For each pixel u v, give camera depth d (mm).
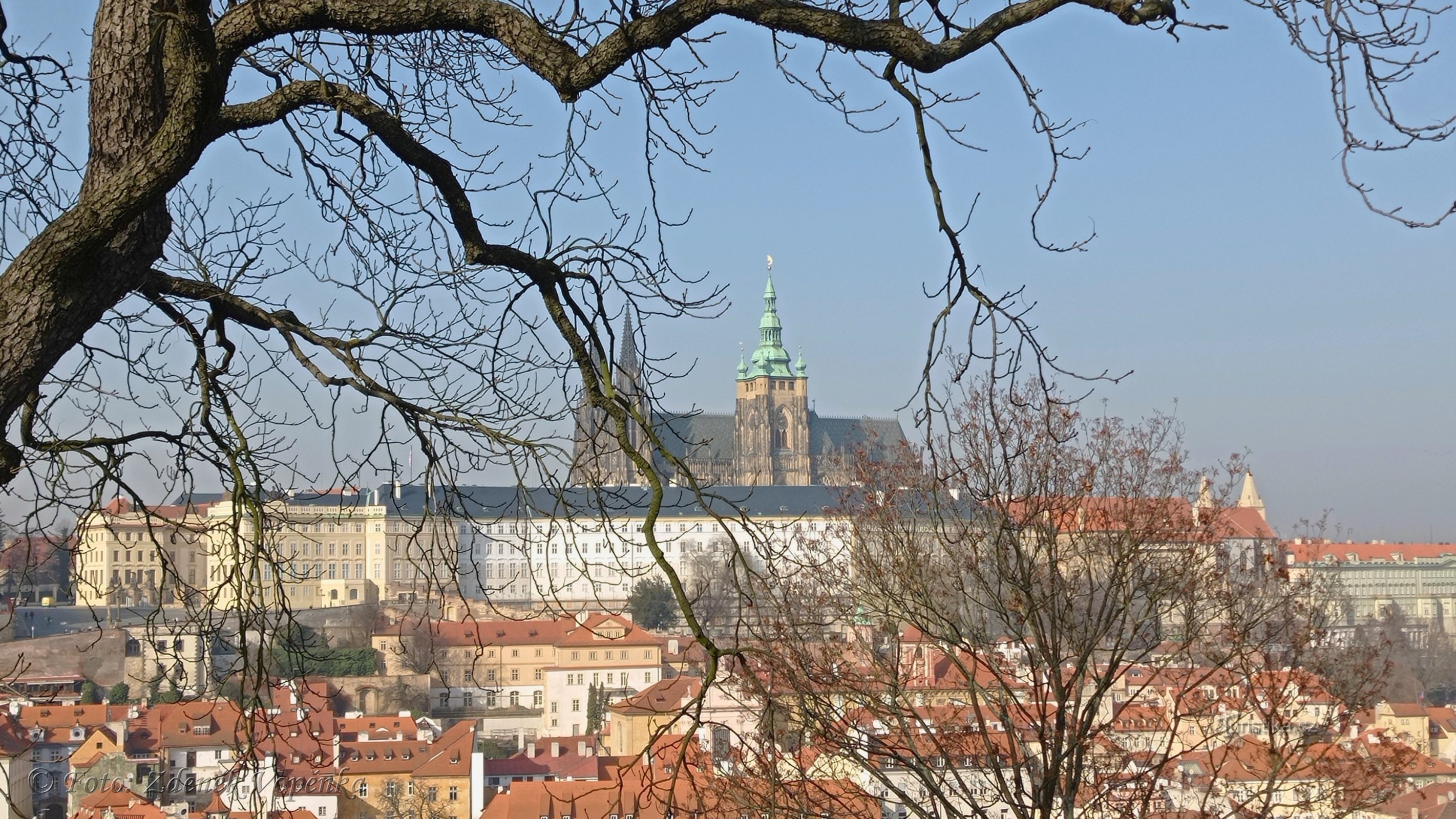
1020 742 18344
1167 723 18719
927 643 18078
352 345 9102
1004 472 14062
